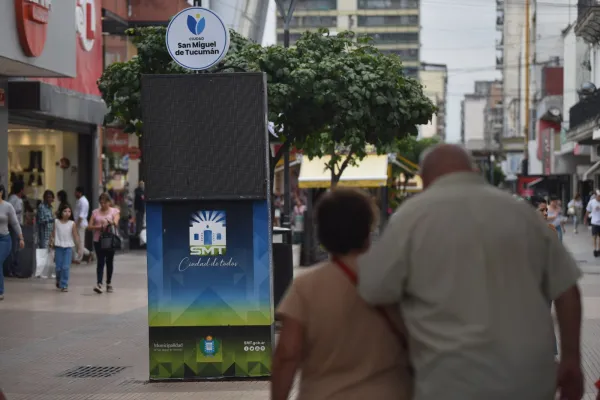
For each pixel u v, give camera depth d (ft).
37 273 66.90
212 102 28.53
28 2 54.29
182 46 31.40
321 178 89.40
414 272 12.10
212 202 29.12
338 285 13.06
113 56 94.48
